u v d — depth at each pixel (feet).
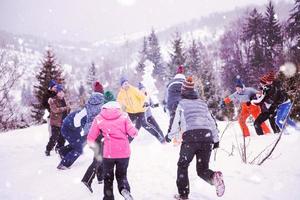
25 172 22.71
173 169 20.68
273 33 142.82
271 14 148.66
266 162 20.57
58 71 103.40
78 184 19.38
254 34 152.76
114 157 15.48
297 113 37.35
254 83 135.33
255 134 30.94
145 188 17.83
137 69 171.94
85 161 24.39
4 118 82.28
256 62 142.20
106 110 15.98
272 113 28.19
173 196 16.52
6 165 25.04
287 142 24.56
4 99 82.69
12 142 34.60
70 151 22.75
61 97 27.09
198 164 15.93
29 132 40.96
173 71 155.53
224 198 16.06
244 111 29.35
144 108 27.71
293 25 107.86
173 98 26.12
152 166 21.56
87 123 20.34
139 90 28.76
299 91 36.32
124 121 15.97
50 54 104.53
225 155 22.74
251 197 16.03
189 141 15.60
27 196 18.17
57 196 17.85
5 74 81.15
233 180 18.17
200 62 157.17
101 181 19.26
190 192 16.81
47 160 25.64
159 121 39.40
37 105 94.32
